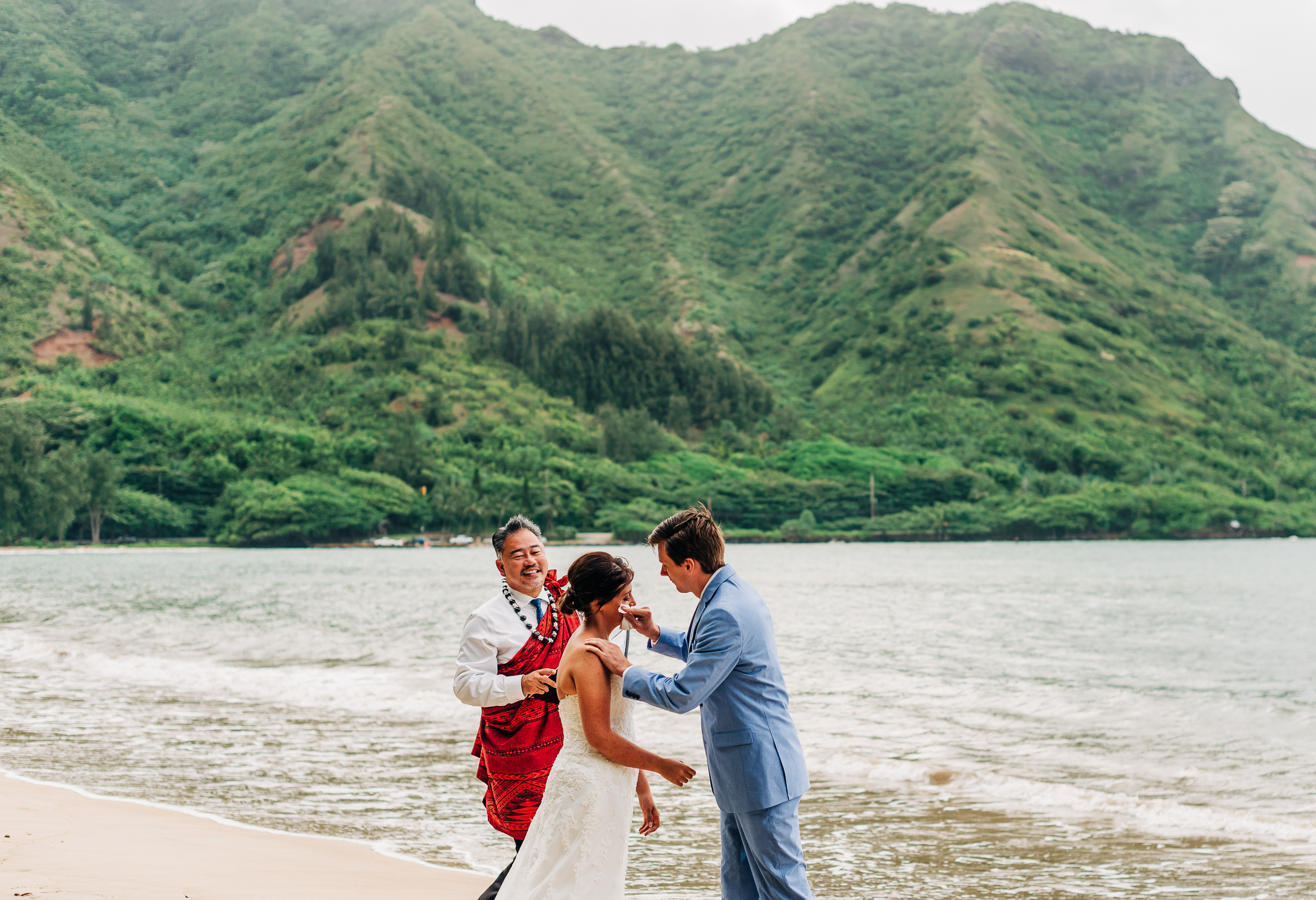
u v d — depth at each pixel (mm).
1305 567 92500
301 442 173125
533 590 5160
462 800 8820
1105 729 14336
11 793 8492
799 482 172875
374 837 7523
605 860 4176
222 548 144625
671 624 33781
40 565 96562
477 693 4820
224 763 10422
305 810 8391
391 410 193000
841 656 24719
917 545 160875
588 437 192500
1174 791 10430
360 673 18609
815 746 12734
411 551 138875
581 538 157375
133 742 11508
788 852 4328
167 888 5711
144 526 150875
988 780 10180
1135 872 7180
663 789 9945
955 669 22094
